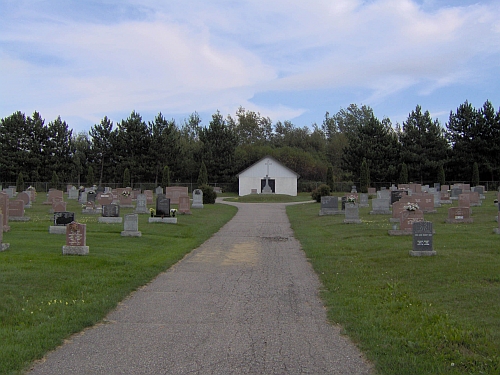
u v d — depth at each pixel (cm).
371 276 1250
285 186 7306
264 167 7300
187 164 7869
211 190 4800
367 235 2036
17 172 7031
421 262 1353
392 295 1037
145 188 7256
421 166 6631
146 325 846
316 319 887
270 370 637
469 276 1148
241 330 816
